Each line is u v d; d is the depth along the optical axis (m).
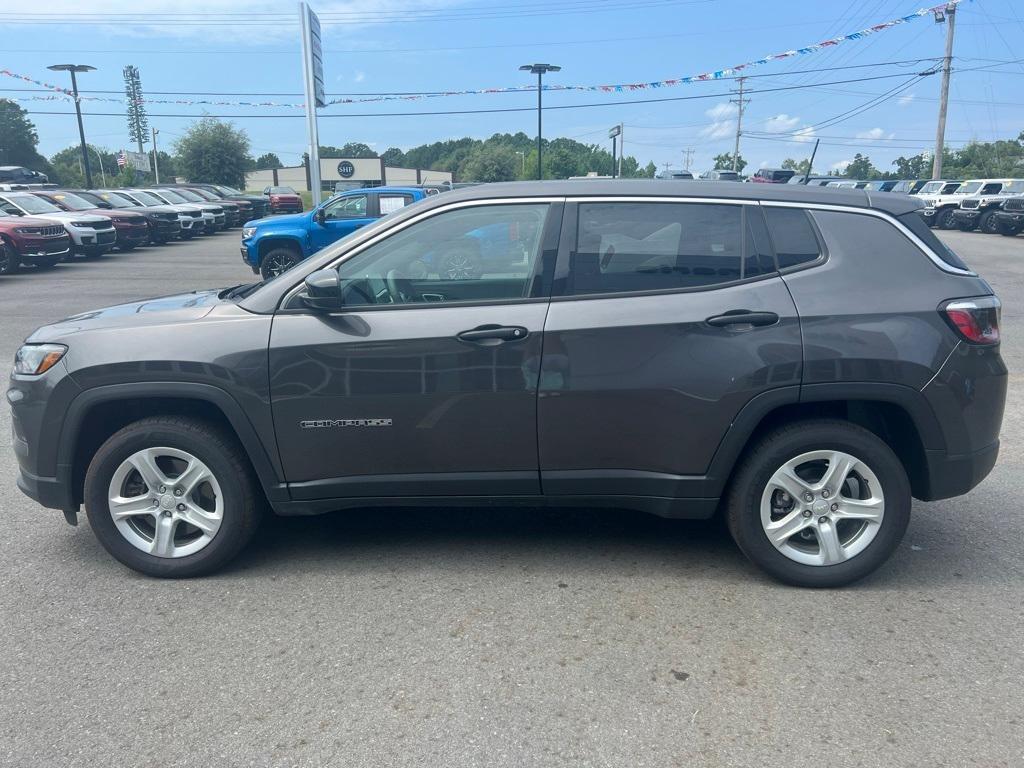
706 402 3.73
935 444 3.78
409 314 3.80
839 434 3.76
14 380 3.99
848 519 3.88
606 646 3.42
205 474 3.94
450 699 3.07
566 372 3.75
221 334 3.81
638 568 4.14
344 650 3.39
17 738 2.86
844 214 3.85
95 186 66.75
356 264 3.89
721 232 3.82
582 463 3.87
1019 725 2.91
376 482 3.93
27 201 21.08
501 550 4.35
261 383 3.79
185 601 3.82
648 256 3.81
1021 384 7.93
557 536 4.53
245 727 2.92
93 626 3.60
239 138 57.12
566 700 3.06
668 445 3.80
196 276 17.48
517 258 3.84
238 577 4.06
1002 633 3.52
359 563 4.20
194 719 2.96
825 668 3.26
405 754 2.78
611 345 3.72
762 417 3.75
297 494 3.94
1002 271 16.86
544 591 3.89
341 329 3.78
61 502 4.00
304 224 14.76
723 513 4.06
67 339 3.91
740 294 3.74
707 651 3.38
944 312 3.72
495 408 3.79
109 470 3.92
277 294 3.88
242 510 3.97
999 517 4.78
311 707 3.02
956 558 4.25
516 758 2.76
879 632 3.53
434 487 3.93
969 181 31.41
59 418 3.89
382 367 3.77
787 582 3.92
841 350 3.67
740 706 3.02
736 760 2.74
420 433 3.84
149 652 3.39
